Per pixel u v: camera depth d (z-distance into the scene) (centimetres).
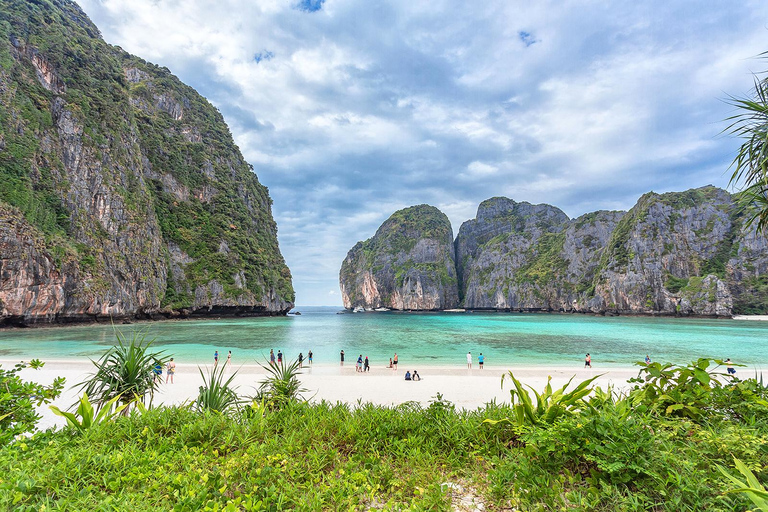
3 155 5353
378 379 1884
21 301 4856
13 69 6000
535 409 412
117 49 11238
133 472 300
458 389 1612
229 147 12344
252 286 9588
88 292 5753
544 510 276
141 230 7356
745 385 414
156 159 9319
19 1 6838
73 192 6188
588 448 312
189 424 422
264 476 308
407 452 390
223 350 3234
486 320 9188
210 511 239
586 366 2383
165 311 7656
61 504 243
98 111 7300
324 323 8169
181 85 12019
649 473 270
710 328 6088
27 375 1777
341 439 419
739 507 244
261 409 482
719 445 308
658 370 435
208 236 9356
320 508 276
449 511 286
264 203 13262
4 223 4800
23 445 333
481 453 385
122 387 614
